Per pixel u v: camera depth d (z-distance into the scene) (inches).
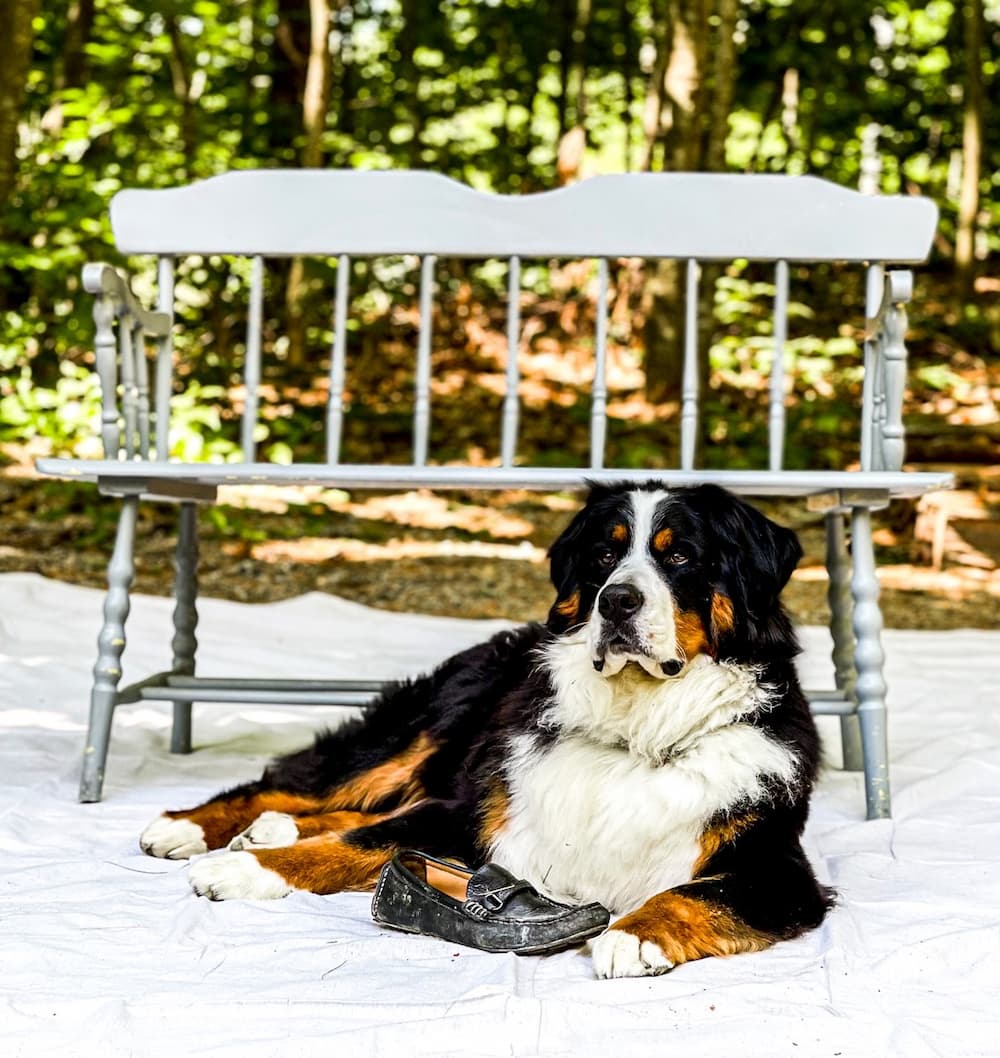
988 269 585.9
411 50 476.1
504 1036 73.9
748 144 610.9
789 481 127.1
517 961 88.0
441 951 90.6
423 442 149.4
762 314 499.2
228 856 106.6
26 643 207.8
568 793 106.9
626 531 111.4
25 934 91.7
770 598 112.7
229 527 301.6
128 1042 72.7
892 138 589.9
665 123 454.0
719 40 339.6
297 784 129.5
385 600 269.9
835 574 156.8
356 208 149.6
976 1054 73.1
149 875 108.8
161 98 408.5
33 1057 71.0
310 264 411.8
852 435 392.2
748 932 92.0
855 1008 79.1
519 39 529.0
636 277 473.1
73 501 314.8
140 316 144.3
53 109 397.4
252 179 150.7
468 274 509.7
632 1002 79.9
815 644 228.1
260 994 80.1
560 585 118.1
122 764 148.4
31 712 170.9
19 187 336.8
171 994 79.4
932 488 129.3
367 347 449.1
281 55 473.7
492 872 94.6
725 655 108.7
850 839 122.6
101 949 89.2
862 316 504.7
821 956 89.6
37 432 327.9
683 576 108.2
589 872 105.7
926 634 235.0
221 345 395.5
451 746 129.3
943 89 576.7
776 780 104.0
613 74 577.3
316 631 226.2
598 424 147.9
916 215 147.5
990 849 118.3
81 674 191.0
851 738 154.6
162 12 394.9
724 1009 79.3
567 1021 76.7
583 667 111.0
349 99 495.8
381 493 357.1
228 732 172.9
